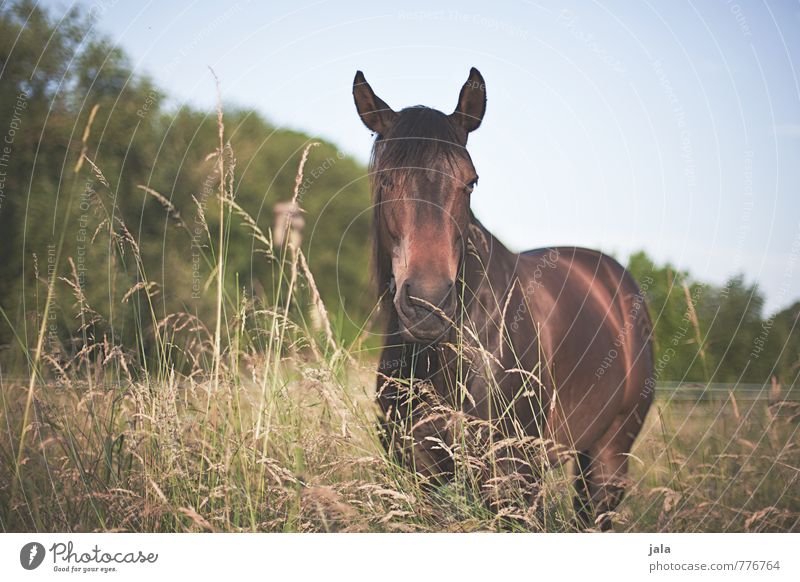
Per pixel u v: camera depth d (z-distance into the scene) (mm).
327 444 2469
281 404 2631
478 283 2625
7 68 8578
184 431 2465
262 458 2305
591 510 3340
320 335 2744
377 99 2969
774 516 2859
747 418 3490
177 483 2387
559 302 3143
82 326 2695
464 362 2561
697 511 2844
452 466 2635
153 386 2590
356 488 2279
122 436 2514
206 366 2678
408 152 2508
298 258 2514
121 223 2895
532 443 2467
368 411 2779
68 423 2547
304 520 2357
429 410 2504
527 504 2549
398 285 2410
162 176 9250
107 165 8711
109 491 2314
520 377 2684
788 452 3092
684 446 3443
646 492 2955
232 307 2723
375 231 2732
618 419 3760
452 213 2469
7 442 2578
